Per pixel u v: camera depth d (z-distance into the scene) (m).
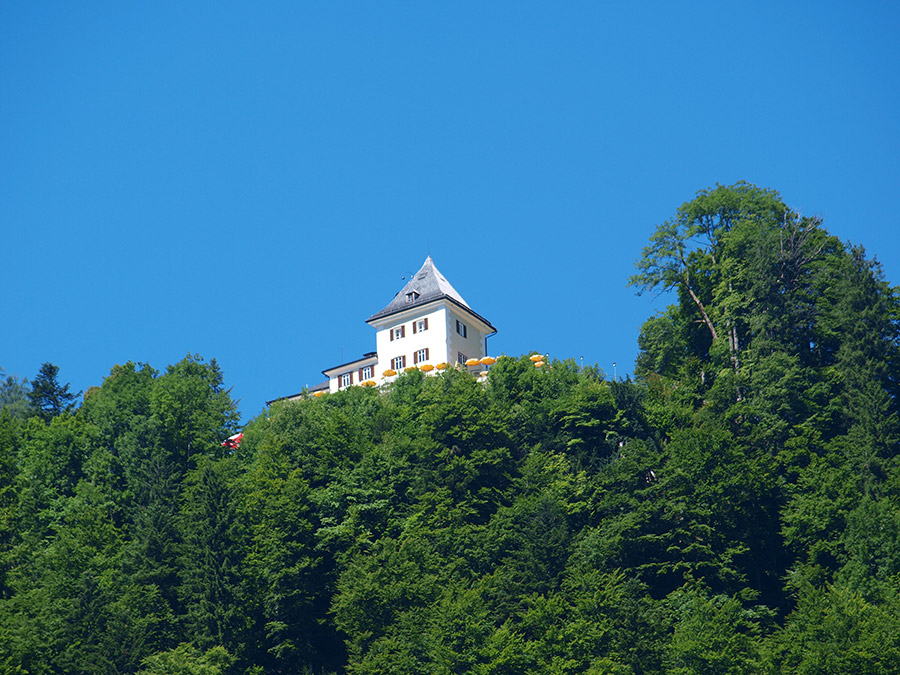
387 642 161.12
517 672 154.38
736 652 153.00
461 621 159.00
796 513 176.38
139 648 161.25
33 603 166.62
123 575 173.75
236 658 163.75
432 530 182.12
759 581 175.25
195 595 170.62
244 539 179.00
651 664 153.50
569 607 162.00
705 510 176.00
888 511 168.50
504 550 177.00
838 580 164.38
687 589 168.12
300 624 174.00
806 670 148.75
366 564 172.00
